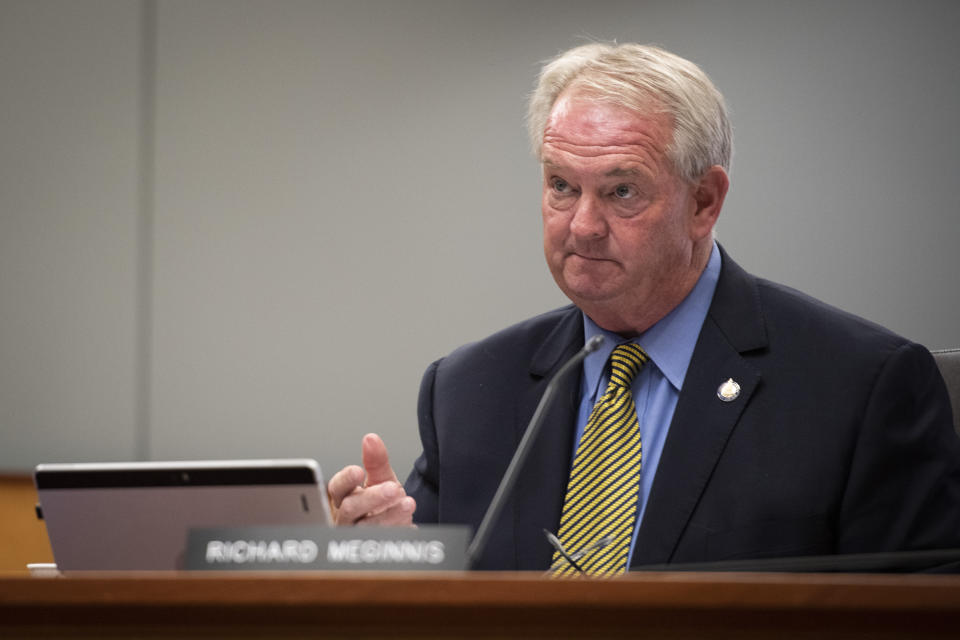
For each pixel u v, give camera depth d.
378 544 4.42
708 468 6.41
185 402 14.68
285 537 4.50
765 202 13.03
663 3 13.51
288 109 14.68
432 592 3.52
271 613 3.62
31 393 15.01
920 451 6.23
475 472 7.00
